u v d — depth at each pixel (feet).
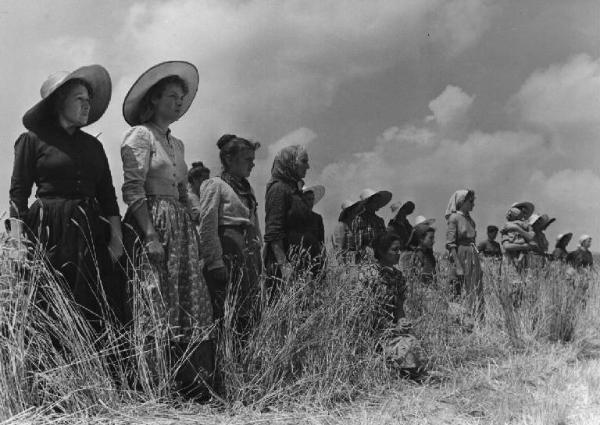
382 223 29.91
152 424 13.65
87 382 13.96
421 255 29.27
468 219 30.89
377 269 20.53
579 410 16.42
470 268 29.96
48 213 14.25
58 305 13.89
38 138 14.46
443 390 18.42
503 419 15.57
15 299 13.51
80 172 14.73
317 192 28.86
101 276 15.31
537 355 23.03
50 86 14.32
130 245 15.56
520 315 26.91
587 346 25.54
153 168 15.83
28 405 13.33
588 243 51.72
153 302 15.06
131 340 14.94
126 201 15.47
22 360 13.29
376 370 18.93
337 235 27.63
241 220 17.71
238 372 16.34
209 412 14.94
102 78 15.47
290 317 17.46
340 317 18.76
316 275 19.25
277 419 14.89
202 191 17.31
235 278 17.56
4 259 13.67
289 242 19.16
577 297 29.58
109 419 13.61
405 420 15.70
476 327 25.72
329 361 17.57
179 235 15.81
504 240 39.96
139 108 16.40
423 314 23.22
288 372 17.20
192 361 15.72
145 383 14.74
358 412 16.17
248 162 18.37
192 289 15.75
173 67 16.33
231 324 17.33
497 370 20.88
